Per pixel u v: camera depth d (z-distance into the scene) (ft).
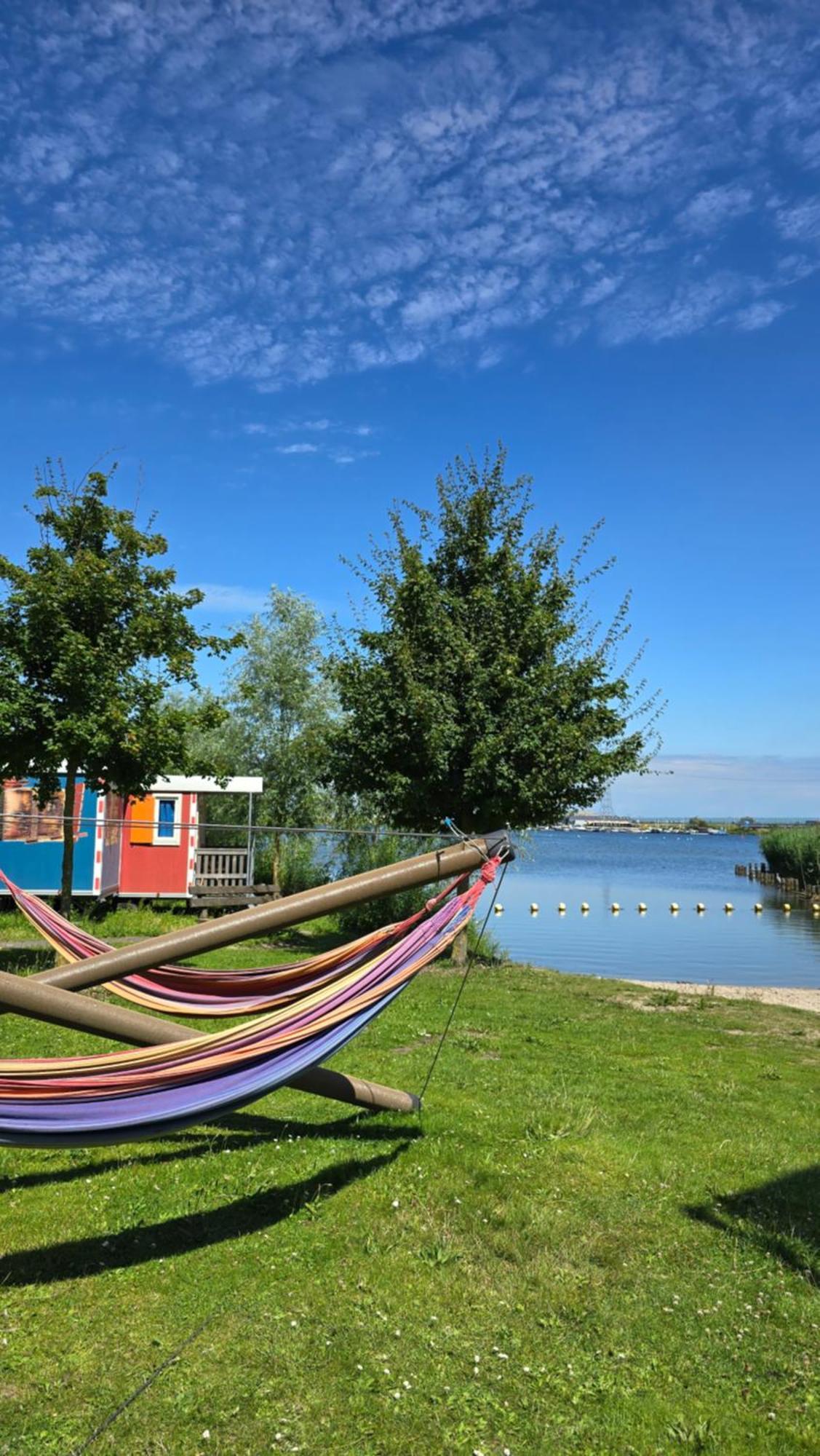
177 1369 14.23
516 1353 15.05
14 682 47.98
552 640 62.39
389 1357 14.71
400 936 22.16
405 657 59.16
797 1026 45.50
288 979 23.30
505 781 58.08
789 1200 21.06
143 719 51.29
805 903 151.94
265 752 109.40
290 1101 27.04
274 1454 12.56
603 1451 12.88
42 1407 13.29
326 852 95.55
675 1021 45.52
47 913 26.16
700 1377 14.64
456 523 64.18
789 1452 12.90
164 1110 17.03
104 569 50.62
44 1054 31.09
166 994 24.35
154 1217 19.22
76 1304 15.96
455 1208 20.02
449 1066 31.78
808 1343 15.57
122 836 77.05
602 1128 25.66
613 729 62.18
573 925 110.52
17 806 70.08
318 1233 18.75
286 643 112.68
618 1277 17.52
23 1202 19.89
